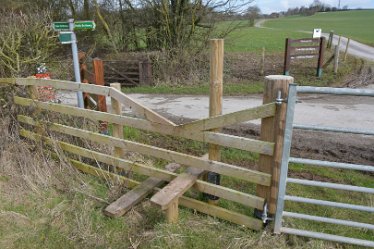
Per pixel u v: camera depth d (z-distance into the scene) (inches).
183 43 490.9
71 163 172.7
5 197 147.7
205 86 428.8
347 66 503.8
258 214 126.5
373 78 421.1
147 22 544.4
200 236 121.3
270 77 109.3
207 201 141.6
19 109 191.5
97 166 172.9
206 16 500.1
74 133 165.9
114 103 147.0
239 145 118.5
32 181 157.3
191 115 296.5
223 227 126.7
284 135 106.1
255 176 118.9
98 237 122.0
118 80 464.4
